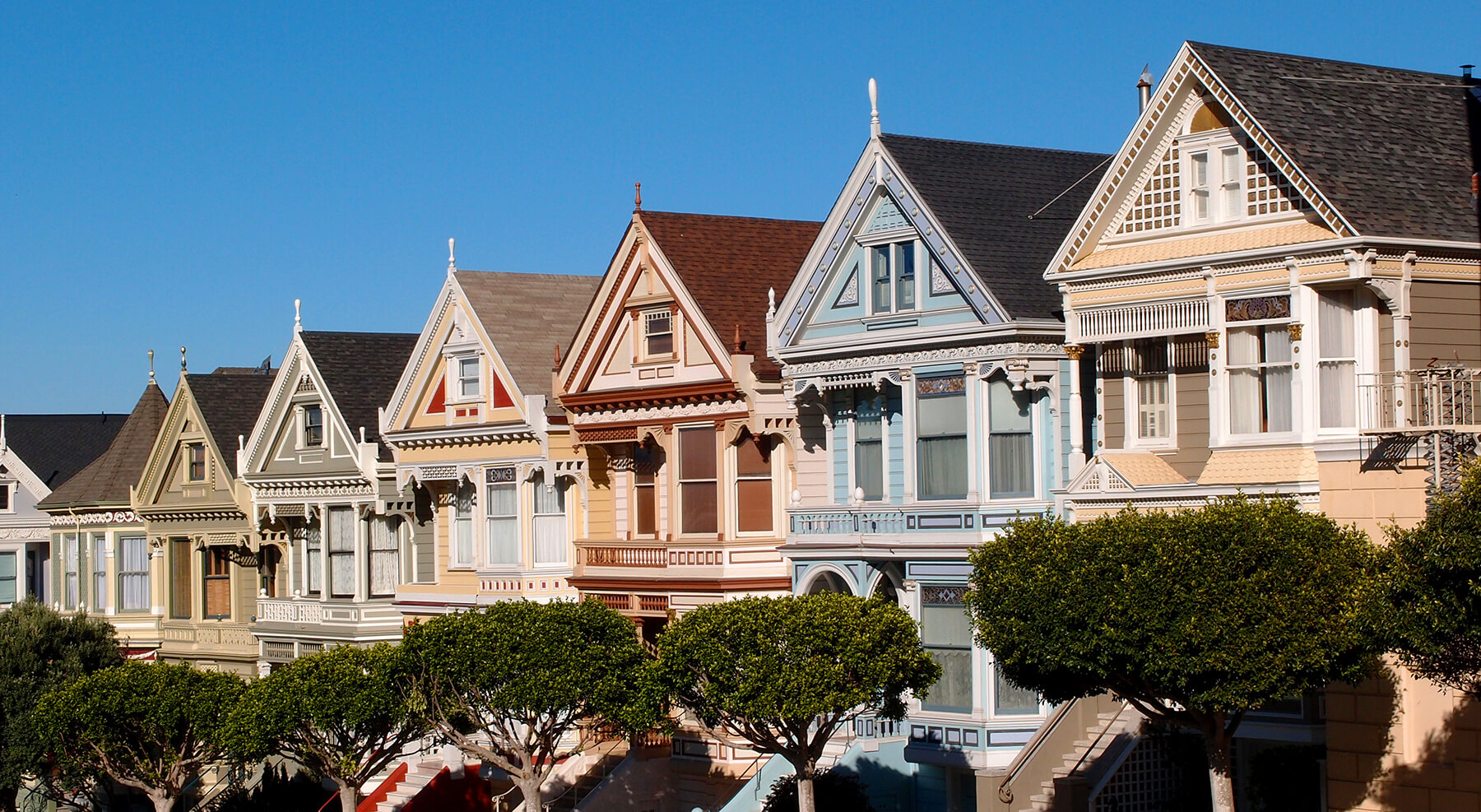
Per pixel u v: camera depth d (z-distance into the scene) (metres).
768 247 51.59
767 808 43.50
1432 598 29.25
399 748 49.44
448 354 56.50
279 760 62.34
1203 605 31.72
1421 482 34.09
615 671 43.47
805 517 45.84
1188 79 37.47
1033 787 39.44
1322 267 35.19
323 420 61.31
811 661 38.03
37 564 76.94
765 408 47.41
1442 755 34.47
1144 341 39.09
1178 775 39.41
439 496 57.88
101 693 52.84
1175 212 38.12
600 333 51.88
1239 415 36.94
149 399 72.69
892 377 43.66
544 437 52.94
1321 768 36.28
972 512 41.69
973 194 43.34
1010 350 40.84
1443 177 36.78
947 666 42.66
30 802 67.69
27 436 78.00
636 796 49.28
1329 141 36.31
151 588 69.38
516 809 50.72
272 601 63.28
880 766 44.31
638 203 50.66
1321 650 31.28
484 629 44.06
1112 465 38.16
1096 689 34.94
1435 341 35.50
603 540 51.59
